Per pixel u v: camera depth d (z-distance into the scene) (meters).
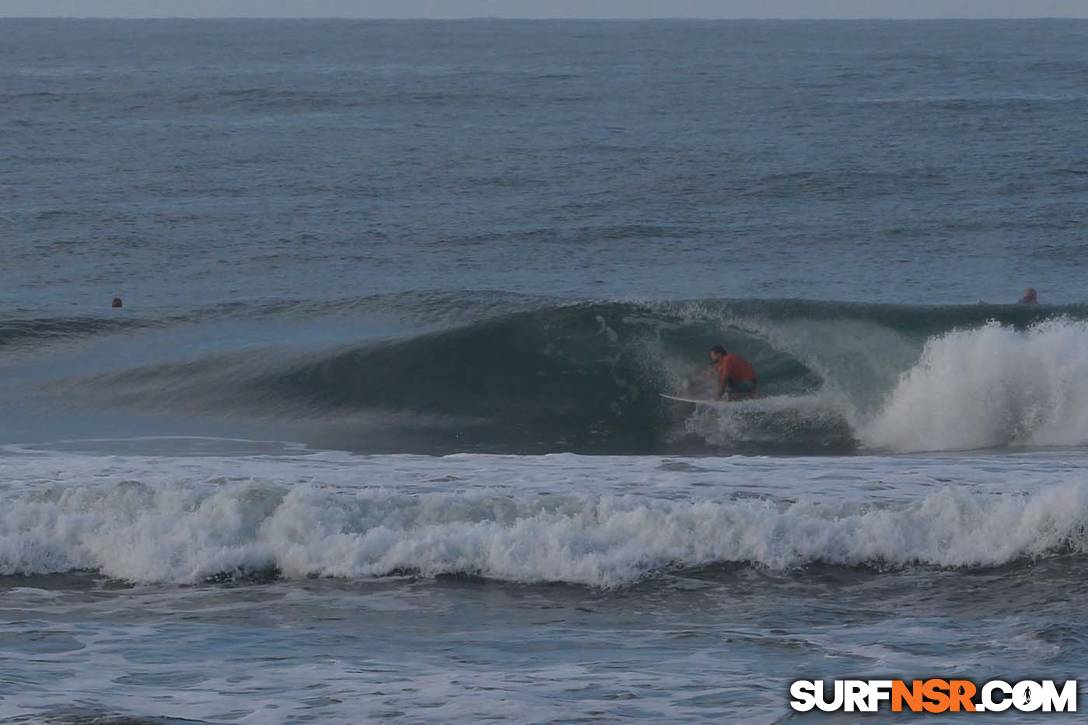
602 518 37.38
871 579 34.94
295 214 139.50
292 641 30.22
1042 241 126.31
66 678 27.08
